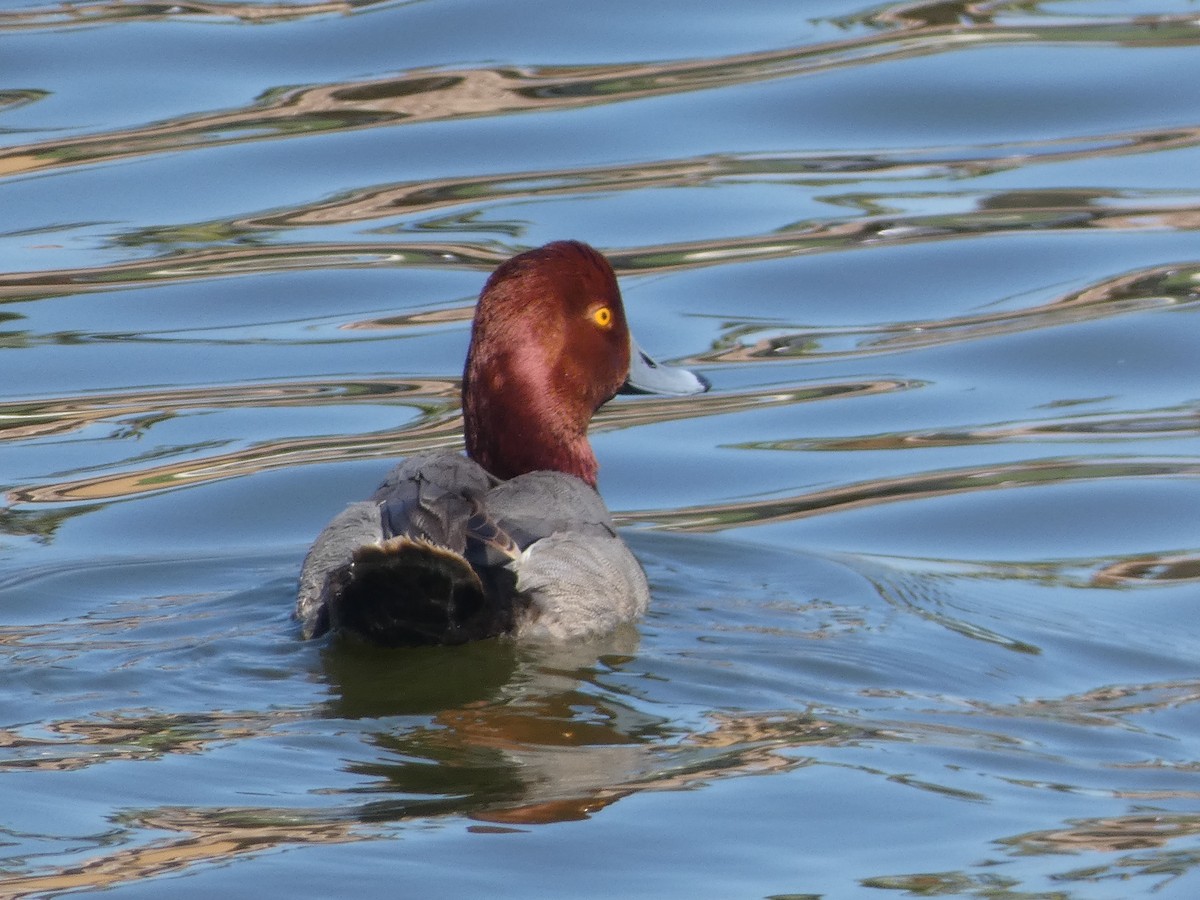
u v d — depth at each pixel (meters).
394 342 23.36
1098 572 17.62
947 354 23.00
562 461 16.48
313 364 22.80
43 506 19.19
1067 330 23.36
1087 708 14.15
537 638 14.69
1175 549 18.19
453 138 28.48
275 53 31.11
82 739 13.07
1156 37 31.47
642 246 25.45
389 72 30.44
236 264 25.22
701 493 19.81
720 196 26.84
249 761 12.66
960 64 30.50
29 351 23.05
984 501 19.31
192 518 18.83
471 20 32.25
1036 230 25.86
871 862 11.41
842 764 12.83
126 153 27.88
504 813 11.91
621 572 15.39
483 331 16.33
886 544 18.39
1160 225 25.78
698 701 13.96
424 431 20.97
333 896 10.82
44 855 11.31
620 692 14.06
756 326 23.81
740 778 12.55
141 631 15.39
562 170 27.67
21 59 30.80
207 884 10.93
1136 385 22.06
